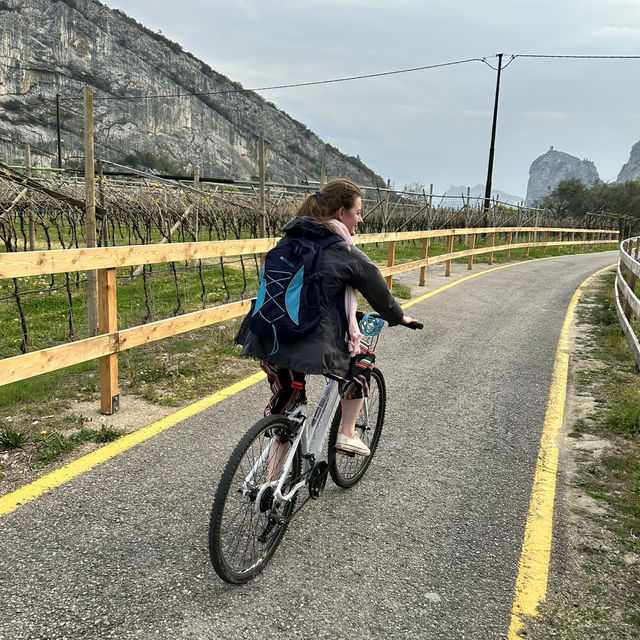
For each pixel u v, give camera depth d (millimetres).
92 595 2529
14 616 2373
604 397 5547
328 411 3184
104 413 4574
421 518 3348
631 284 8711
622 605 2654
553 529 3268
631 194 64750
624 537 3195
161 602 2516
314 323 2662
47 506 3209
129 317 8141
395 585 2738
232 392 5203
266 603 2559
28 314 8633
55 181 15812
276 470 2822
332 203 2951
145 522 3113
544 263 20359
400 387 5691
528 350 7367
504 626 2498
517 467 4055
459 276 14570
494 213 29281
